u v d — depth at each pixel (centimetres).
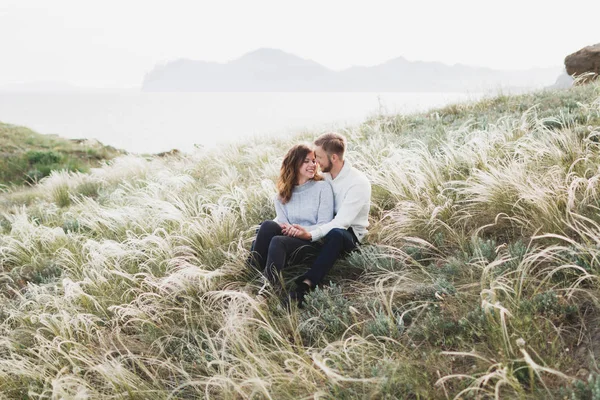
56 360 337
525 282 301
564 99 790
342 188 414
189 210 602
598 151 445
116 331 375
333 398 246
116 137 8069
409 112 1088
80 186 1105
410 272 362
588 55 1316
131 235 558
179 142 6712
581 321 259
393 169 519
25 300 450
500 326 256
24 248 609
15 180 1728
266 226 407
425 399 237
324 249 384
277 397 259
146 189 796
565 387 219
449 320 293
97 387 318
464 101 1056
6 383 331
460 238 384
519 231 379
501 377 221
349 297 365
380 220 472
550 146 479
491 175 435
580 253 290
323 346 310
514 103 897
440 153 603
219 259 461
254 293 392
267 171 737
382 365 260
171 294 408
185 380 309
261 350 297
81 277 488
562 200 363
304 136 1065
